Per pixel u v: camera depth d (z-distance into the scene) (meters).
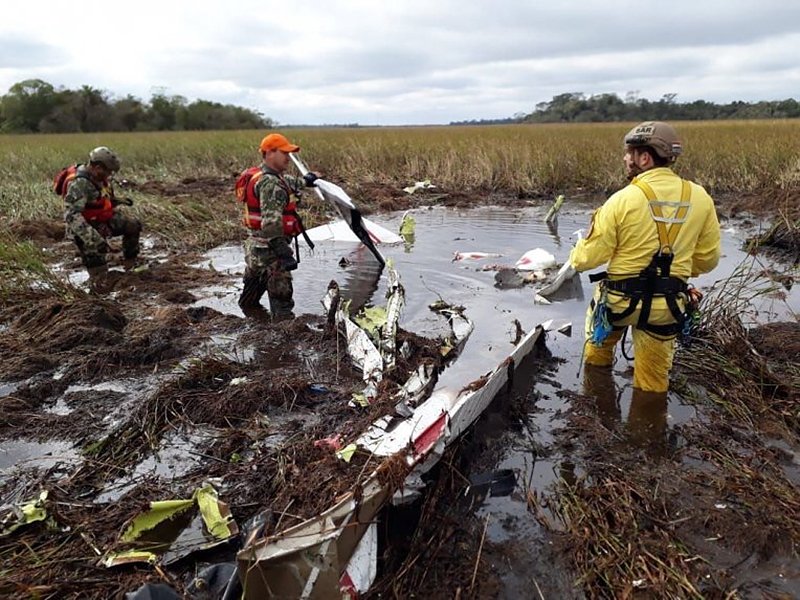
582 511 2.60
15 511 2.62
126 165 16.66
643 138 3.23
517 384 3.87
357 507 2.23
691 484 2.82
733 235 7.87
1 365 4.10
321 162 15.31
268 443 3.22
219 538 2.47
